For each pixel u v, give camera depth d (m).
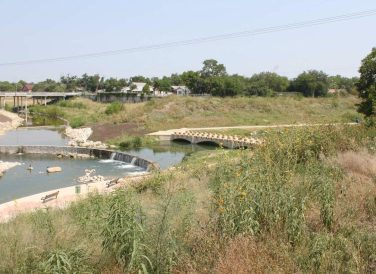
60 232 8.62
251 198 7.99
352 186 10.63
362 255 7.00
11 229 10.29
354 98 92.62
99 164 41.78
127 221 6.71
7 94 106.12
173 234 7.14
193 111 80.50
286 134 14.64
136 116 76.44
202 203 9.46
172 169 20.12
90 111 97.44
